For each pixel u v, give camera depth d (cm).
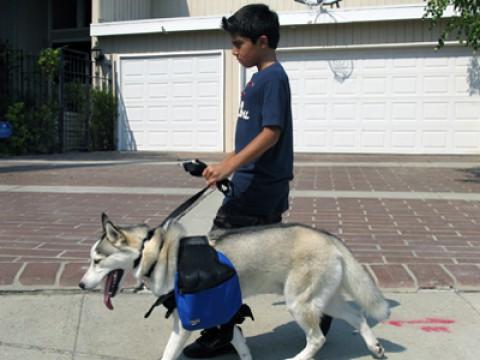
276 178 353
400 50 1445
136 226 321
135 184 952
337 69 1488
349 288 335
